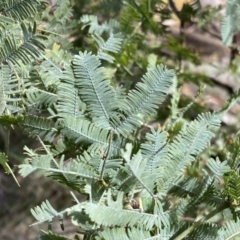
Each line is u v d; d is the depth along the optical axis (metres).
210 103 0.48
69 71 0.26
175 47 0.38
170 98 0.36
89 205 0.24
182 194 0.27
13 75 0.28
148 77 0.26
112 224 0.24
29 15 0.27
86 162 0.26
